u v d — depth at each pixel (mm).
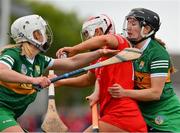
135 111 15445
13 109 15672
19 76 14953
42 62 16016
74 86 17469
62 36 75312
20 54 15500
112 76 15547
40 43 15688
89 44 15641
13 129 15359
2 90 15516
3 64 15141
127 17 16031
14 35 15750
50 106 16516
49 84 15125
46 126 16469
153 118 16172
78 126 43469
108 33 16344
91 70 17125
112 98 15523
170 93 16297
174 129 16000
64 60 16172
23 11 61094
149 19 15945
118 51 15539
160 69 15805
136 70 15961
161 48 16031
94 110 15586
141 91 15555
